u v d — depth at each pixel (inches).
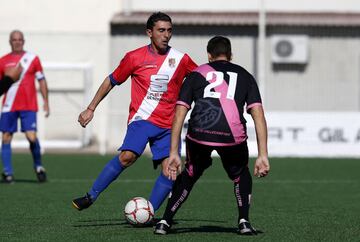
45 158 2242.9
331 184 1563.7
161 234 864.9
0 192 1354.6
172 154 818.2
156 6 2918.3
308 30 2822.3
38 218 1021.8
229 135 826.8
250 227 858.1
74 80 2583.7
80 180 1604.3
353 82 2822.3
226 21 2817.4
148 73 920.9
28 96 1501.0
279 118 2316.7
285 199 1286.9
